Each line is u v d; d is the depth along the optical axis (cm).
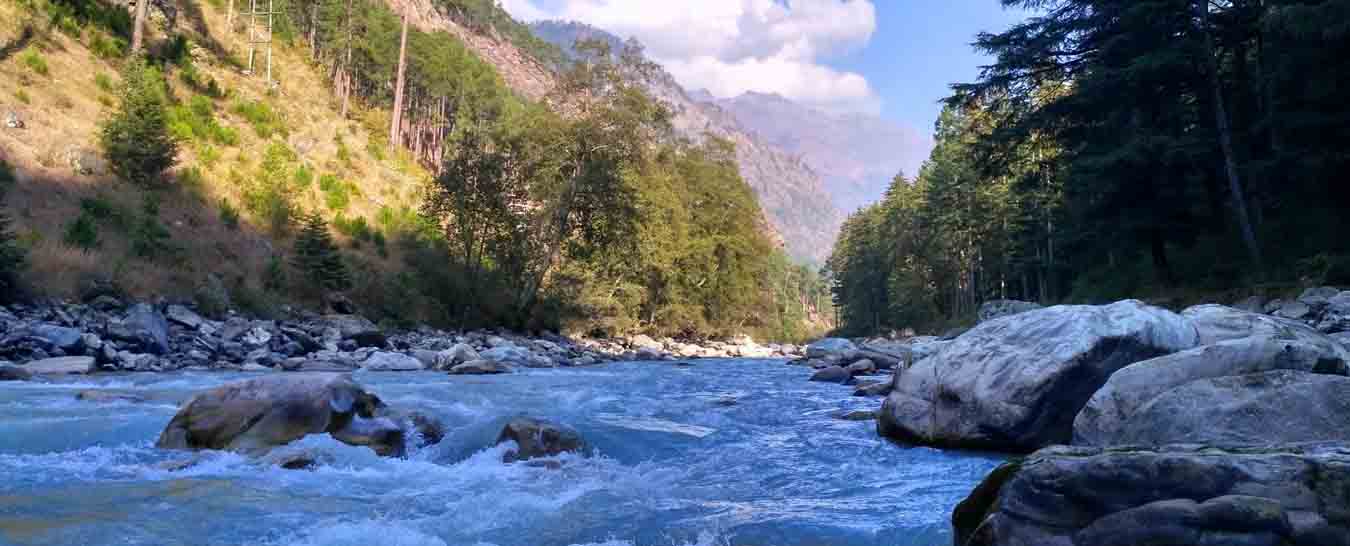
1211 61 2481
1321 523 283
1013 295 5925
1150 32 2631
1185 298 2494
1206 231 2916
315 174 4050
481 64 8544
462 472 659
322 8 6694
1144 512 307
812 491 589
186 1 5522
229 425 714
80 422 797
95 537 429
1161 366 591
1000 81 3153
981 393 772
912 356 927
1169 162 2381
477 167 3278
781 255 13138
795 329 9788
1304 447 322
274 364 1798
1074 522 324
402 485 600
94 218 2350
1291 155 2350
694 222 5947
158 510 494
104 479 579
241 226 3017
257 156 3766
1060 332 772
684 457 748
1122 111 2728
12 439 714
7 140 2505
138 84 3069
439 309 3173
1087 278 3581
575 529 475
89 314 1855
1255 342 586
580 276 4234
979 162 3381
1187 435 504
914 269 6938
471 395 1260
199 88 4156
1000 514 342
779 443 830
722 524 485
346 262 3169
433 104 7631
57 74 3225
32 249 1981
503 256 3453
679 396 1365
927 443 810
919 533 459
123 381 1320
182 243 2562
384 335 2380
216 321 2139
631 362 2922
